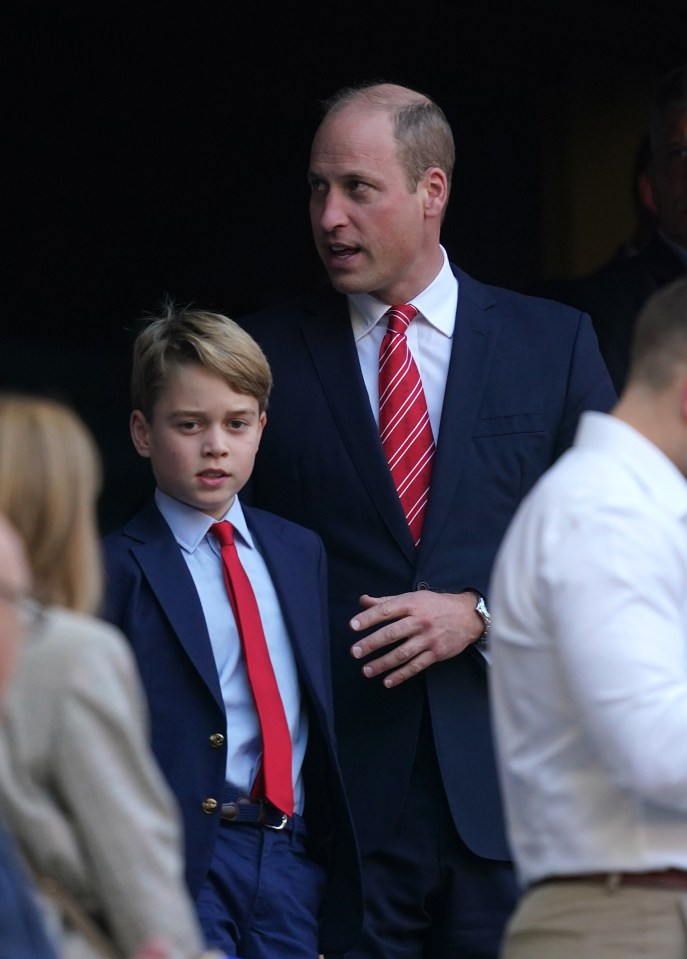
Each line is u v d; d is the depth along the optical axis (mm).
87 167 21172
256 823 12398
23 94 20906
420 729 13508
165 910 7875
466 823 13312
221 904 12164
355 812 13445
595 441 9352
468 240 23625
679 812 8828
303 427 13906
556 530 8984
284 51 21859
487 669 13586
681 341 9242
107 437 20844
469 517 13680
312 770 12766
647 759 8484
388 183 13578
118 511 20625
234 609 12641
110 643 8008
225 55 21594
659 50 24781
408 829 13438
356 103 13805
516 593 9117
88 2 20938
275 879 12336
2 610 6996
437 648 13266
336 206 13609
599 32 24062
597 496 8961
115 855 7805
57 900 7824
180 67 21453
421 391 13992
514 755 9148
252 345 12828
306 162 21891
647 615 8695
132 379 13070
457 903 13438
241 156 21688
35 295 20922
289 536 13211
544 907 9023
